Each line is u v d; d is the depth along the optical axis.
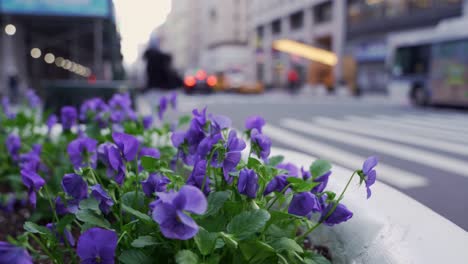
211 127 1.56
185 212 1.07
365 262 1.58
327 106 17.28
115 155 1.39
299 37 42.44
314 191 1.59
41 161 2.73
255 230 1.19
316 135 8.66
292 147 7.15
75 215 1.41
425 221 1.69
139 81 36.38
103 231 1.18
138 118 3.06
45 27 19.44
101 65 16.17
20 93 17.16
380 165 5.70
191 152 1.64
